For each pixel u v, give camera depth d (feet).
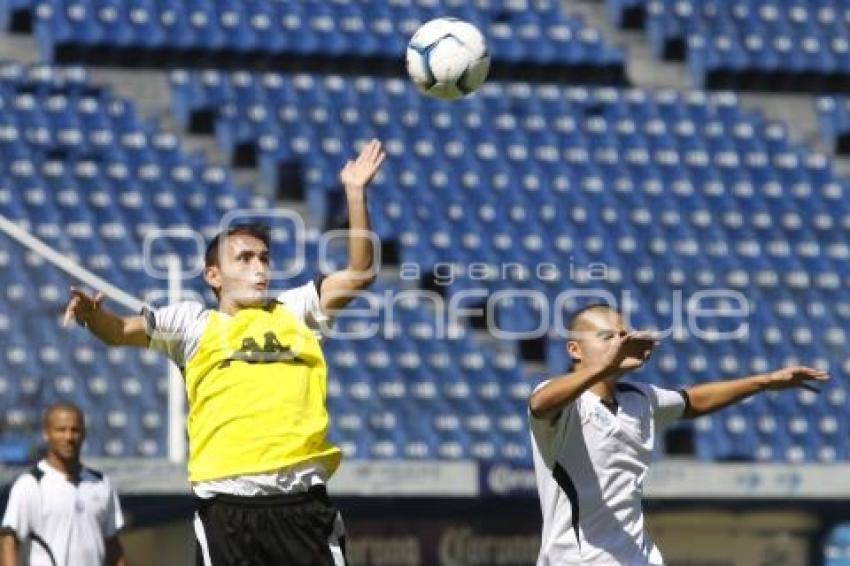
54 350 237.04
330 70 288.10
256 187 269.44
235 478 83.92
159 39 281.74
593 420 96.84
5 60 278.67
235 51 284.20
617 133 287.89
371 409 240.73
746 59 305.12
